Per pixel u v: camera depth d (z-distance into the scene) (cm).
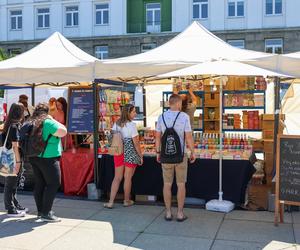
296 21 2564
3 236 538
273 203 643
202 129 937
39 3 3028
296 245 498
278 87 666
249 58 651
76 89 807
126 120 661
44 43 841
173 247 496
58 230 562
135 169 705
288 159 557
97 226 578
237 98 933
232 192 661
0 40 3128
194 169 679
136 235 540
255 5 2612
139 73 683
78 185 754
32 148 577
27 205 695
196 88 938
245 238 523
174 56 698
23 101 870
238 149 688
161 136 590
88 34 2917
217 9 2661
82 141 855
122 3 2848
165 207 666
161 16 2831
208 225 577
